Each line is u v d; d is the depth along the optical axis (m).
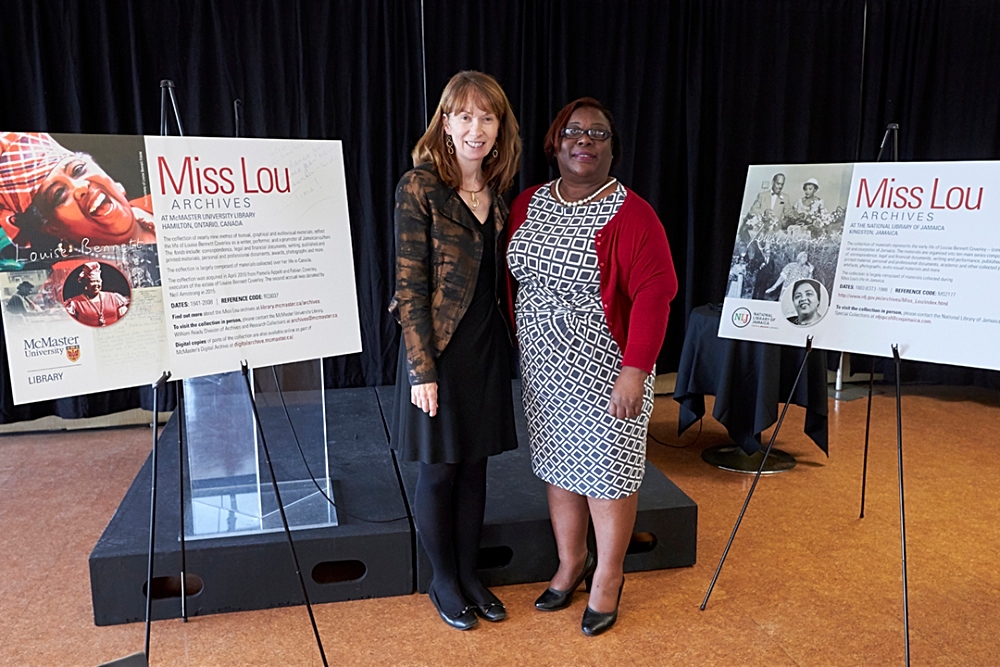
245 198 1.92
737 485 3.46
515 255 2.12
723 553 2.57
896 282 2.23
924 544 2.87
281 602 2.43
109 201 1.77
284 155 1.97
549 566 2.59
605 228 2.03
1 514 3.16
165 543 2.37
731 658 2.16
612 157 2.18
